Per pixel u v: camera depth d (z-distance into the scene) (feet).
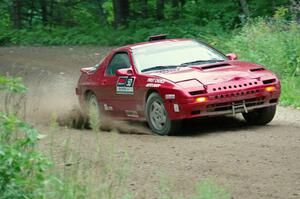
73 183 31.81
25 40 208.03
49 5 239.30
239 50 107.04
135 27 197.88
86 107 78.13
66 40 199.21
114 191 37.70
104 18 242.17
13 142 29.37
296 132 60.90
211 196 31.22
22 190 27.45
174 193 39.91
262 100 63.31
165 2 223.92
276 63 97.66
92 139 58.85
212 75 62.85
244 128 64.95
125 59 70.44
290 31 105.19
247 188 41.29
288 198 39.01
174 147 55.21
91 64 147.33
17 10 231.50
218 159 49.85
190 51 69.46
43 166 27.55
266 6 165.17
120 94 69.62
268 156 50.31
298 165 47.03
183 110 60.49
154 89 63.41
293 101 81.76
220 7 177.58
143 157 50.96
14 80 28.84
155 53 69.10
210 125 68.08
